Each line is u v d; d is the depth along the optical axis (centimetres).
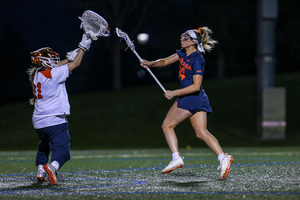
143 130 5731
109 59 9362
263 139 5031
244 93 6888
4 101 8888
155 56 9575
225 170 1570
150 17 9212
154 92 7144
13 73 9025
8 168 2125
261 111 5044
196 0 8794
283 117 5003
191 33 1623
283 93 4978
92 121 6012
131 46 1727
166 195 1281
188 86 1602
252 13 8250
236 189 1384
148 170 1966
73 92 9300
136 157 2877
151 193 1316
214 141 1616
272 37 4941
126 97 6994
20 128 5947
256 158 2597
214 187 1423
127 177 1702
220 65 8988
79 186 1473
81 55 1564
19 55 9206
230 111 6353
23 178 1703
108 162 2445
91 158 2811
